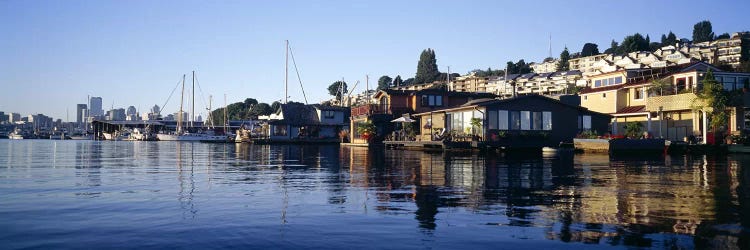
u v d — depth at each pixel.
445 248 6.42
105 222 8.08
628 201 9.89
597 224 7.70
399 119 43.25
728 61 105.81
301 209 9.23
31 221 8.19
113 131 116.75
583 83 95.50
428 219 8.20
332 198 10.60
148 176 16.05
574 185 12.70
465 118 37.12
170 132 104.06
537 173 16.22
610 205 9.41
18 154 35.12
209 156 31.27
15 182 14.16
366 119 51.91
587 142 30.77
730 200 9.96
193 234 7.21
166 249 6.42
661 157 26.62
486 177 14.91
